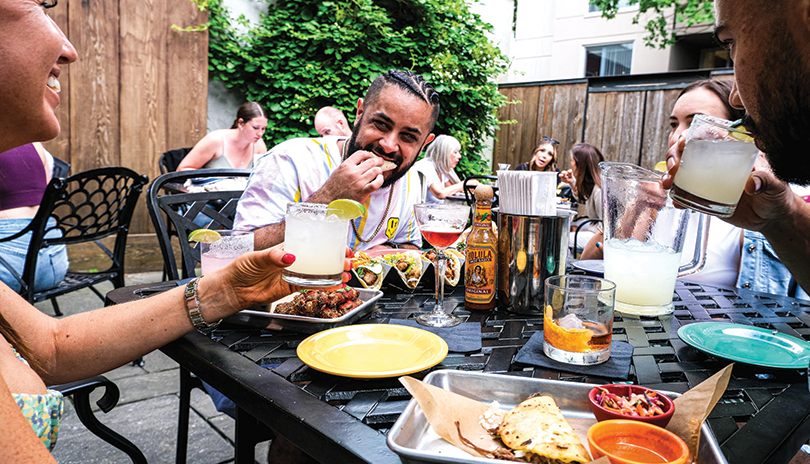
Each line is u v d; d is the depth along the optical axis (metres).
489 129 6.68
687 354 0.94
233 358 0.86
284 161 1.83
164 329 0.94
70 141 3.95
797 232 1.19
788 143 0.78
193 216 1.87
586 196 4.52
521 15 9.65
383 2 5.50
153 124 4.32
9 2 0.63
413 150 1.77
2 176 2.23
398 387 0.76
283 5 5.23
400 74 1.71
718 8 0.77
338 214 0.96
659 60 8.49
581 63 9.16
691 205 0.97
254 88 5.07
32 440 0.49
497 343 0.98
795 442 0.67
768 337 0.96
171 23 4.32
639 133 7.01
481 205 1.17
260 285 0.99
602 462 0.45
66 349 0.91
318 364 0.77
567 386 0.68
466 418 0.62
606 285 0.92
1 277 2.01
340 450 0.60
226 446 1.90
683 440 0.55
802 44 0.67
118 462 1.75
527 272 1.14
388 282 1.37
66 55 0.73
